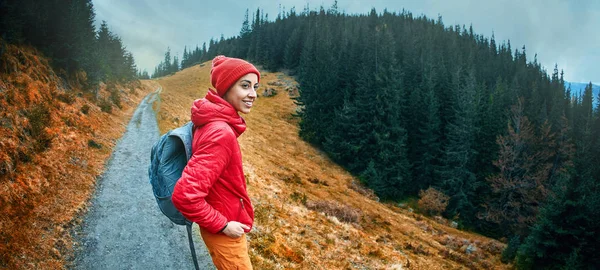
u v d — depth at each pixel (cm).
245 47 13512
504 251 2692
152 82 10356
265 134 5147
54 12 2869
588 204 2462
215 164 149
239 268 165
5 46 1952
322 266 1210
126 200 1245
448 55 8194
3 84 1638
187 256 886
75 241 891
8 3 2312
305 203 2298
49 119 1697
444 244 2706
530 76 9431
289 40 10719
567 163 3859
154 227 1042
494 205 4062
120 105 3616
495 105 5019
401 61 6931
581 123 4812
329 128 5291
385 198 4103
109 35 5900
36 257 770
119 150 1956
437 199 3966
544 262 2500
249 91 169
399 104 4956
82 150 1659
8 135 1212
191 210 143
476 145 4588
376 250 1731
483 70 8825
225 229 157
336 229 1875
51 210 1011
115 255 858
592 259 2412
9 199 935
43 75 2270
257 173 2573
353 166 4644
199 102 167
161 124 3112
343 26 11156
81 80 3158
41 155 1315
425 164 4672
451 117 5241
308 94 5897
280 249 1177
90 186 1307
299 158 4441
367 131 4862
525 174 4031
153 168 180
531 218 3556
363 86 5228
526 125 4494
